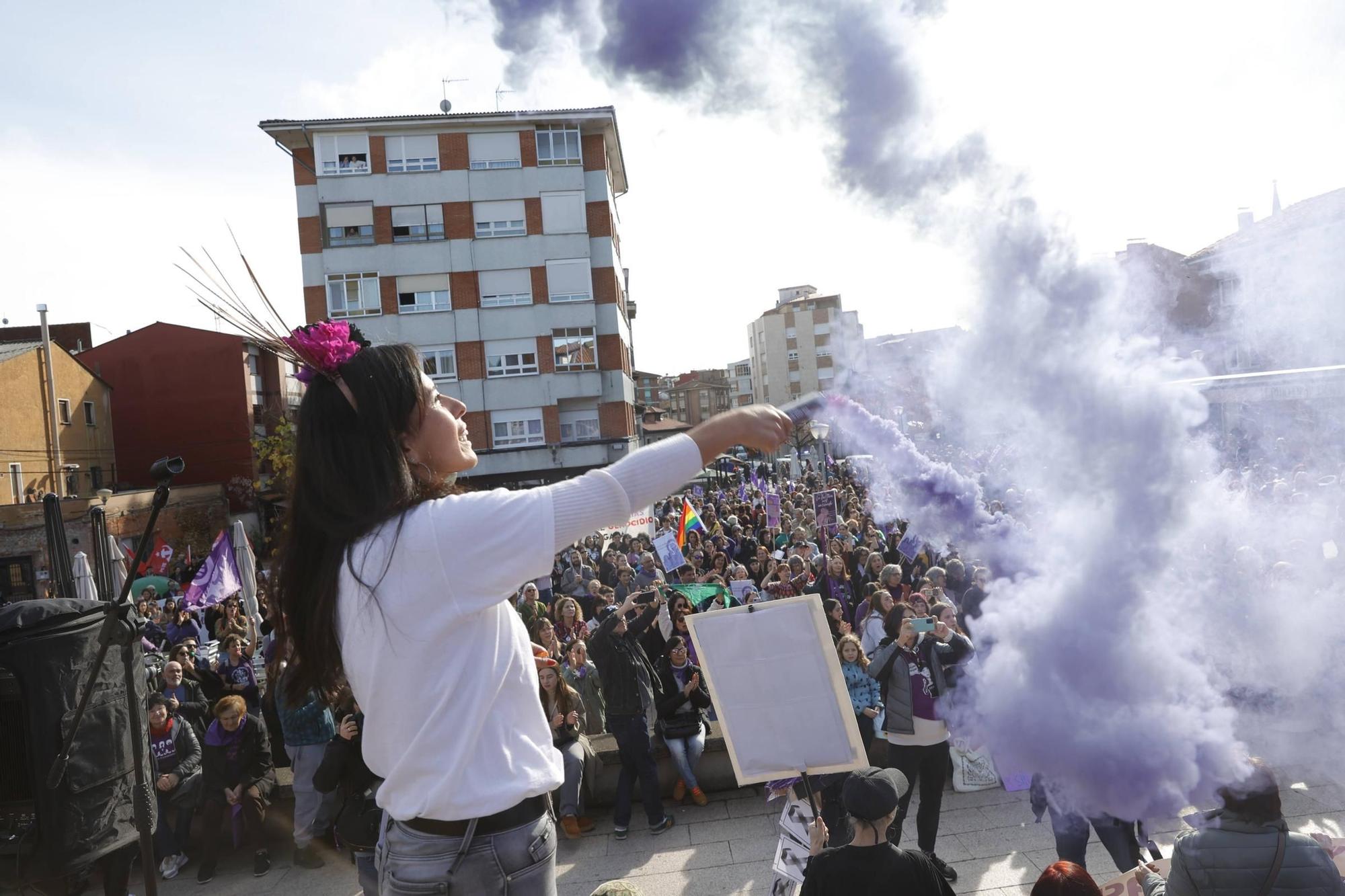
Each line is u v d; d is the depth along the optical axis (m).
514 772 1.36
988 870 6.71
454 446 1.48
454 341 35.75
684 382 118.50
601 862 7.59
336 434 1.39
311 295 35.31
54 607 4.62
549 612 12.66
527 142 35.75
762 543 19.81
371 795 5.22
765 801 8.54
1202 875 3.25
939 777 6.73
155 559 20.69
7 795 4.52
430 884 1.37
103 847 4.60
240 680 9.66
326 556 1.37
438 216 35.62
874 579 12.73
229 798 7.96
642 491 1.33
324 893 7.53
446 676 1.31
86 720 4.56
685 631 10.27
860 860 3.79
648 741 8.06
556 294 36.06
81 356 42.00
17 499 34.44
